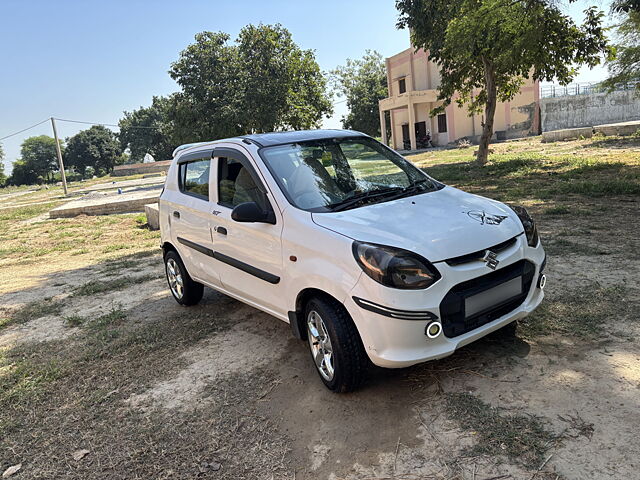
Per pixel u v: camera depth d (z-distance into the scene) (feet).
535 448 8.24
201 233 15.30
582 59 48.44
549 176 40.47
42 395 12.65
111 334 16.22
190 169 16.72
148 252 30.22
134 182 132.36
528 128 117.70
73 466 9.66
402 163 14.66
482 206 11.80
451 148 105.40
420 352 9.48
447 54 53.88
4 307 21.68
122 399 12.08
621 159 45.27
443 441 8.82
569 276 15.85
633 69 56.95
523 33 43.34
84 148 308.19
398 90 130.52
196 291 17.71
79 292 22.31
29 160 311.27
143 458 9.61
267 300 12.71
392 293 9.30
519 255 10.63
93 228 45.01
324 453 9.04
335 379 10.53
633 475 7.38
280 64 99.40
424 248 9.68
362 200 12.11
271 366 12.74
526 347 11.62
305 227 11.10
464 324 9.89
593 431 8.45
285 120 103.76
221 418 10.64
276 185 12.34
